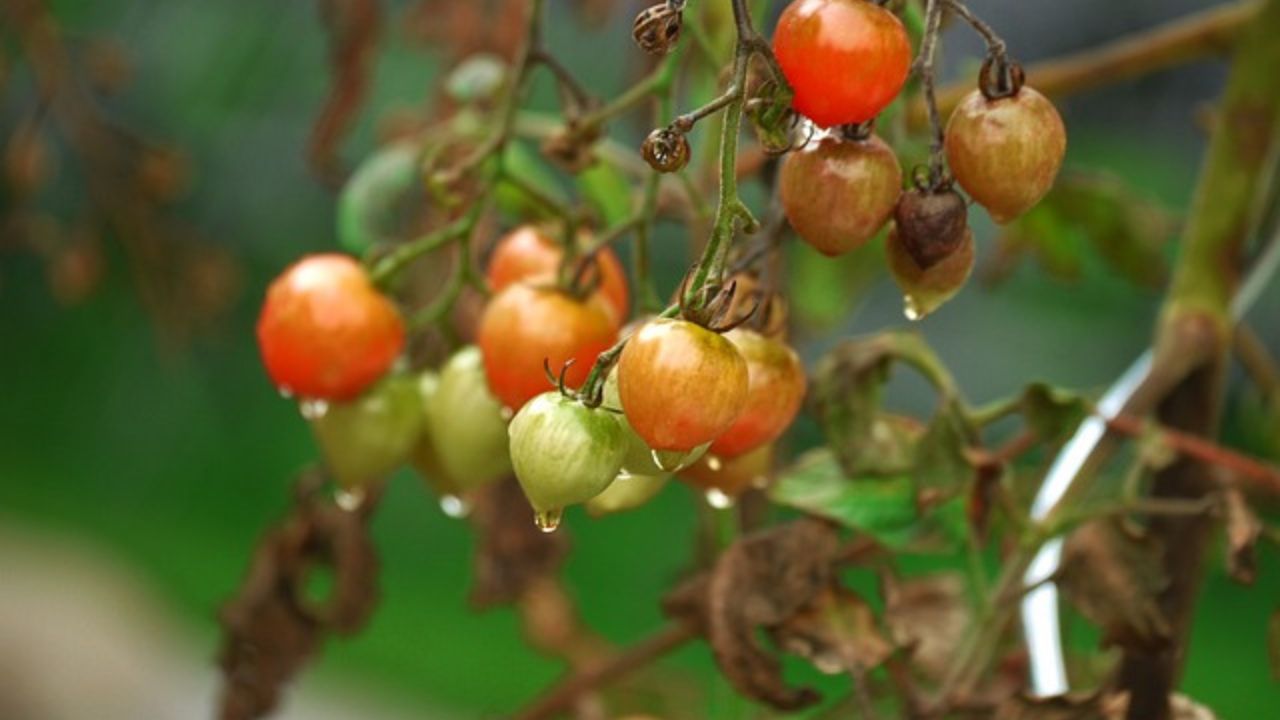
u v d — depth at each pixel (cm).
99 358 358
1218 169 100
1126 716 90
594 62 230
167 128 235
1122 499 92
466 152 110
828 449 94
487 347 89
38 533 356
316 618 104
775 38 79
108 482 368
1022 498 97
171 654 342
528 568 108
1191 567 95
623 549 337
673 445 79
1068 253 118
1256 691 276
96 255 142
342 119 118
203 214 274
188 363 153
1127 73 107
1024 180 80
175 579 352
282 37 235
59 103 139
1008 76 80
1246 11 105
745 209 79
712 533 106
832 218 81
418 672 335
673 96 93
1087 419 97
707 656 266
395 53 233
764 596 91
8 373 364
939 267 81
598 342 88
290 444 365
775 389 85
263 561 104
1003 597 93
